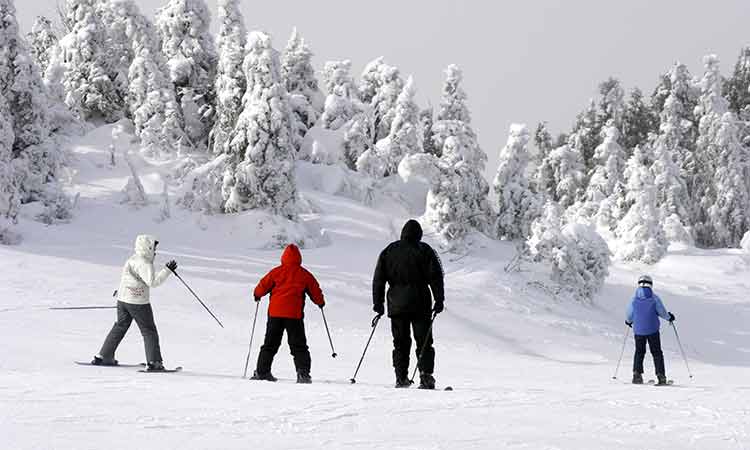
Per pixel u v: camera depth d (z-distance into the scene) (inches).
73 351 1409.9
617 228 6638.8
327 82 7854.3
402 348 1048.2
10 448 534.9
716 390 1136.8
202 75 6668.3
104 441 571.8
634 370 1499.8
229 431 634.8
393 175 6968.5
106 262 3484.3
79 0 6441.9
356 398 866.1
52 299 2461.9
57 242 4057.6
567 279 4446.4
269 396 864.3
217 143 5477.4
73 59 6407.5
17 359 1207.6
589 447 609.3
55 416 676.1
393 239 5442.9
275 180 5059.1
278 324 1117.7
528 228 6087.6
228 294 2982.3
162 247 4197.8
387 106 7647.6
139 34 6279.5
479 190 6013.8
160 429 632.4
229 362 1502.2
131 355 1457.9
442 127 5757.9
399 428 678.5
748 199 7815.0
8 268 3011.8
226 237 4778.5
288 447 575.8
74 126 6053.2
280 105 5088.6
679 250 6619.1
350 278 3823.8
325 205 5841.5
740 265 6269.7
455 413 780.0
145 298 1189.1
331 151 6825.8
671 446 629.0
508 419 753.0
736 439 666.8
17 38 4544.8
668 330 4303.6
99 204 4972.9
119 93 6510.8
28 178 4569.4
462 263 4704.7
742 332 4490.7
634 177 6486.2
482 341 2906.0
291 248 1139.3
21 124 4584.2
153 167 5718.5
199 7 6732.3
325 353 1996.8
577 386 1205.7
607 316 4347.9
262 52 5078.7
